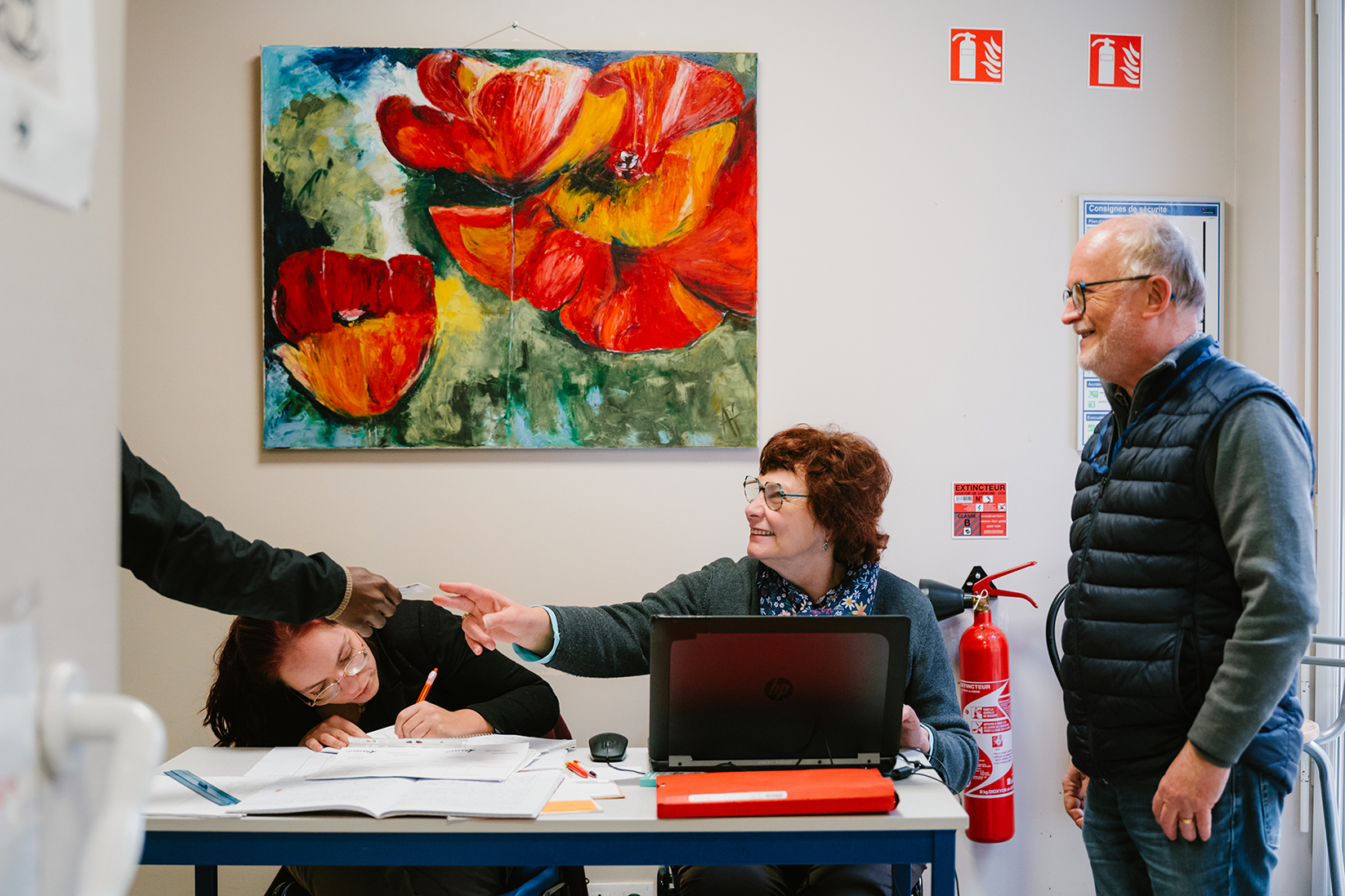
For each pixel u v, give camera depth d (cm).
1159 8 228
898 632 128
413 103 215
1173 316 143
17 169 35
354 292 215
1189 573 135
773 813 122
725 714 129
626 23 220
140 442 215
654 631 126
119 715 37
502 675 181
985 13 225
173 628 213
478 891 149
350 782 132
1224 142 229
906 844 123
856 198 224
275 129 213
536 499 220
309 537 217
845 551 165
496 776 135
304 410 214
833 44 223
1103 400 227
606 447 219
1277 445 127
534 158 217
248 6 215
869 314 225
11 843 34
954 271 226
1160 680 135
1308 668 212
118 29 44
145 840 123
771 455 167
